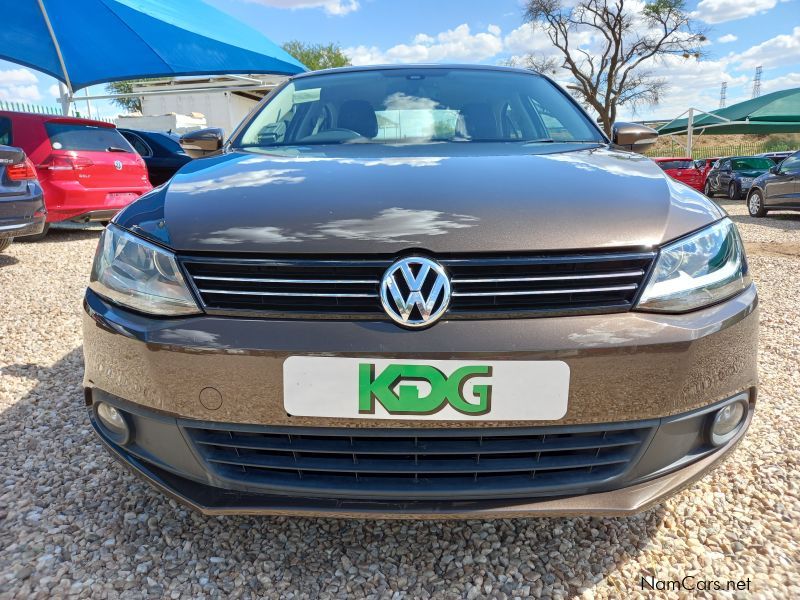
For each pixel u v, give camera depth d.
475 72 2.78
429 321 1.29
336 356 1.30
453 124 2.36
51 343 3.37
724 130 34.25
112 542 1.66
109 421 1.54
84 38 10.58
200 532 1.71
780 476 1.96
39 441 2.23
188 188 1.67
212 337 1.34
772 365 2.99
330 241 1.36
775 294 4.64
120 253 1.50
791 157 11.13
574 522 1.75
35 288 4.70
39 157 6.61
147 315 1.41
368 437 1.34
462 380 1.29
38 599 1.45
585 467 1.38
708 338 1.36
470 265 1.33
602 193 1.53
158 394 1.40
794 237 8.47
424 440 1.34
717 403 1.42
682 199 1.57
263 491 1.38
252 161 1.95
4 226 4.91
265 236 1.39
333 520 1.76
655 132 2.48
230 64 11.37
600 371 1.31
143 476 1.47
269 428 1.35
